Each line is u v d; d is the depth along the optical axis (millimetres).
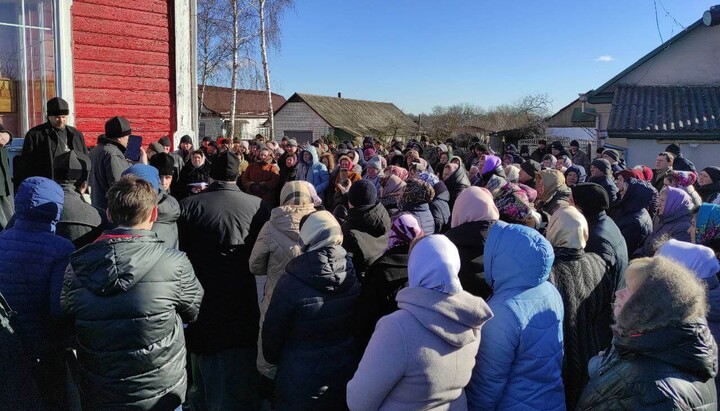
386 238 3943
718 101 15141
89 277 2537
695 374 2076
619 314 2215
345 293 2920
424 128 40281
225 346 3662
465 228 3301
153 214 2803
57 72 6574
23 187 2969
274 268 3627
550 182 5363
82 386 2678
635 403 2068
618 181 6965
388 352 2303
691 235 3697
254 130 42875
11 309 2738
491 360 2500
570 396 3016
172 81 8086
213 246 3668
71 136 5730
